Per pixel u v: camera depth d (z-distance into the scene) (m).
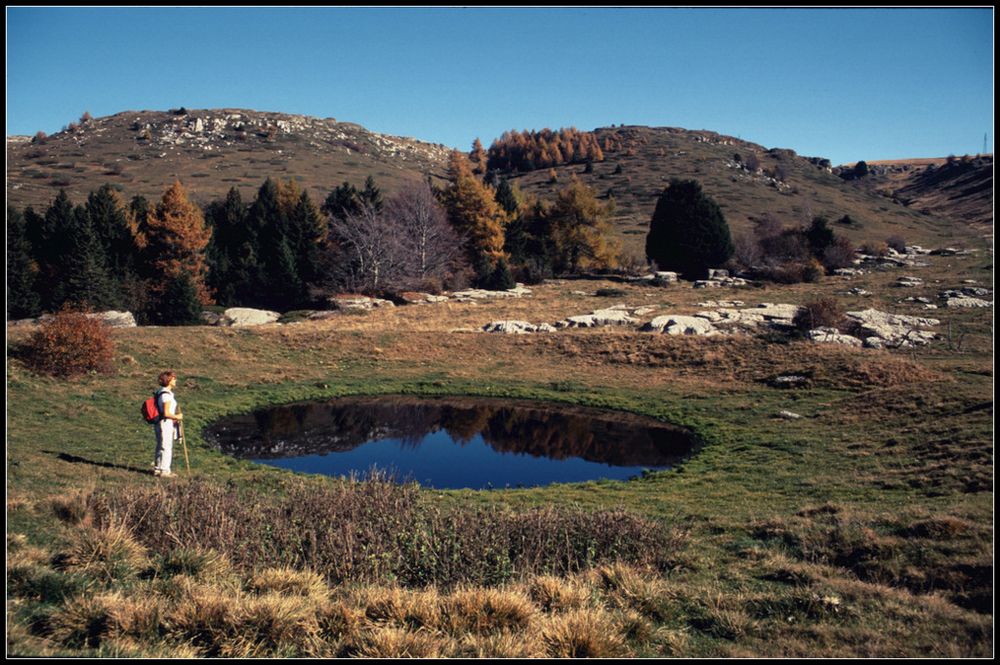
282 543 8.80
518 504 14.63
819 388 27.58
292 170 144.62
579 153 179.38
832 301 38.31
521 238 76.06
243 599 6.39
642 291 58.66
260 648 5.58
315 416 26.66
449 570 8.21
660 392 29.97
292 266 63.03
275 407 27.92
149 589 6.79
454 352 37.94
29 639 5.20
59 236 56.69
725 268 67.56
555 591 7.34
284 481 15.59
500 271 62.41
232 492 11.12
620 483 17.31
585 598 7.21
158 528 8.80
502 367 35.62
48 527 8.70
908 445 17.19
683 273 69.00
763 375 30.59
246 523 9.40
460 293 59.53
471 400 29.95
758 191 131.25
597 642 5.81
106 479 13.28
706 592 7.83
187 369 31.55
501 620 6.32
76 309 43.66
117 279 52.41
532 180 160.38
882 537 9.64
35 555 7.28
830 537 10.14
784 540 10.52
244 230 71.88
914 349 33.59
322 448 22.14
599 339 38.44
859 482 14.73
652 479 17.75
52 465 13.95
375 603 6.55
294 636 5.89
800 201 124.44
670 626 6.87
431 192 71.50
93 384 26.45
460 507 13.39
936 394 21.67
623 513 10.91
